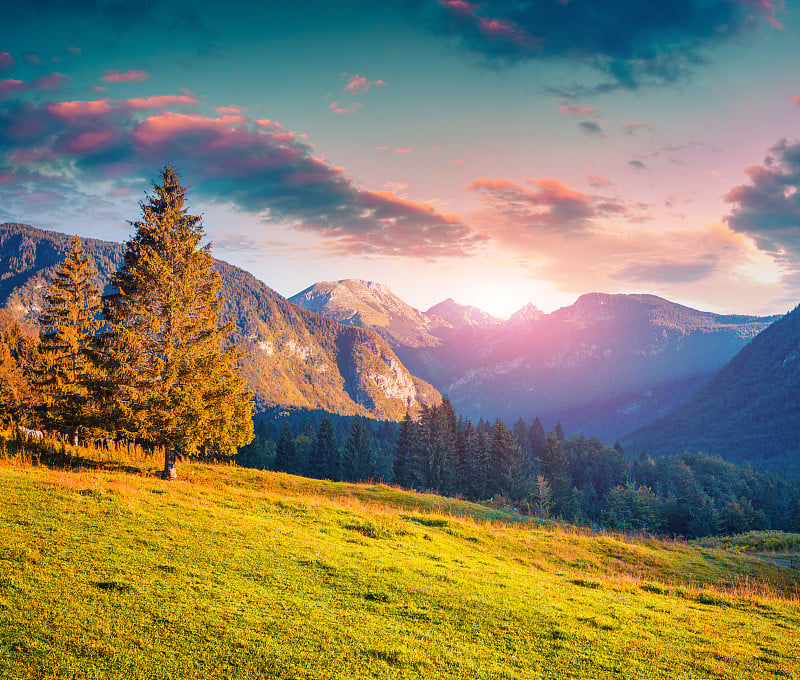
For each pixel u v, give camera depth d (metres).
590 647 13.17
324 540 20.36
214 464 42.47
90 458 35.38
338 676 9.93
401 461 99.12
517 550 26.64
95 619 10.72
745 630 16.72
